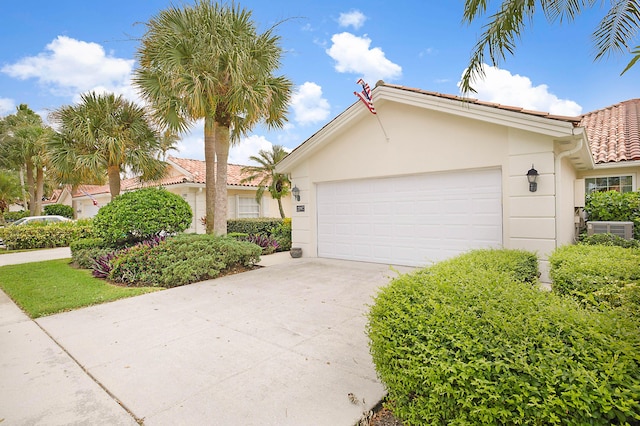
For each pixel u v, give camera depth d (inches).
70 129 427.8
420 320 87.0
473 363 72.2
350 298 223.6
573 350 67.2
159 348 151.6
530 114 240.7
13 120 962.1
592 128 440.8
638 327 73.3
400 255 326.0
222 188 368.5
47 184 1336.1
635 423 59.1
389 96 307.7
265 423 97.0
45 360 142.6
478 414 70.6
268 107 354.6
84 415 103.7
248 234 495.2
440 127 292.0
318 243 392.5
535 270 204.7
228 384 119.0
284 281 276.2
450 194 293.4
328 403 105.7
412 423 84.0
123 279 289.9
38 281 301.3
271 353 142.9
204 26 322.0
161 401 110.0
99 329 178.2
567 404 60.7
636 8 138.8
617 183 370.9
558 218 245.3
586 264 141.7
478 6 166.6
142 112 456.1
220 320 186.5
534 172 245.0
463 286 101.8
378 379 119.0
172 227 371.2
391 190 330.0
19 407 108.4
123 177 514.0
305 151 376.8
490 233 273.0
